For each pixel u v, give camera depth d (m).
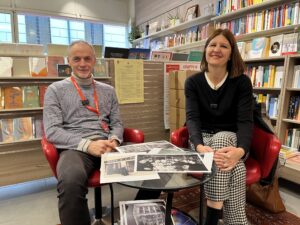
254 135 1.54
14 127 2.05
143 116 2.60
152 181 0.94
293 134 2.46
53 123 1.48
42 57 2.10
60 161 1.30
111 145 1.35
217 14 3.50
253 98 1.53
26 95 2.06
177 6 4.79
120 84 2.40
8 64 1.96
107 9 6.12
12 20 5.04
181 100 2.43
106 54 2.44
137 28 6.17
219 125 1.56
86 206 1.18
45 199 2.08
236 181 1.27
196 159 1.14
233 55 1.50
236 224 1.31
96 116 1.63
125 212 1.11
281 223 1.70
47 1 5.32
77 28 5.97
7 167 2.10
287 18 2.56
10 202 2.03
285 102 2.45
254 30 2.94
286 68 2.39
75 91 1.60
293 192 2.18
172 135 1.60
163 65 2.64
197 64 2.84
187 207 1.86
